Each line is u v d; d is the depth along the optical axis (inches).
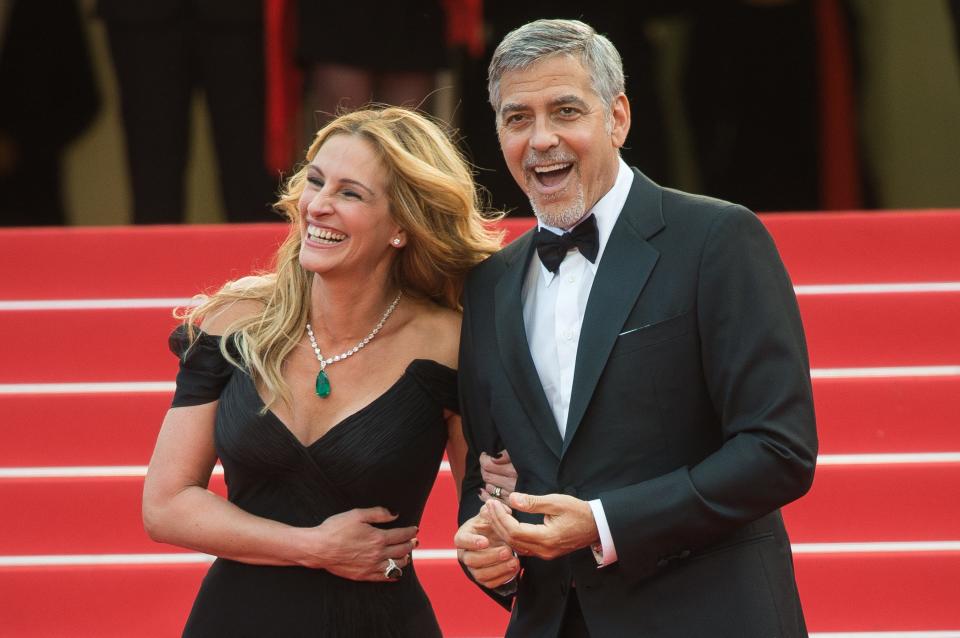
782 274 440.5
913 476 669.3
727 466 419.5
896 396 697.0
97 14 933.8
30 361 750.5
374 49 882.8
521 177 454.6
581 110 441.4
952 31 1089.4
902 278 749.9
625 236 449.1
